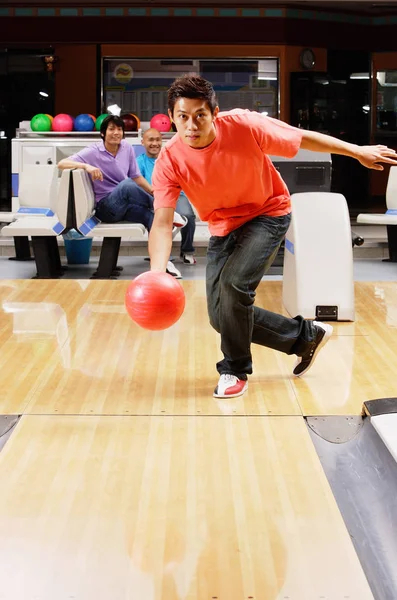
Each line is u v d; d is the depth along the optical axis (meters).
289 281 5.43
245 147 3.15
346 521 2.50
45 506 2.59
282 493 2.69
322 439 3.17
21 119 13.83
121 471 2.87
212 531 2.43
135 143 9.37
